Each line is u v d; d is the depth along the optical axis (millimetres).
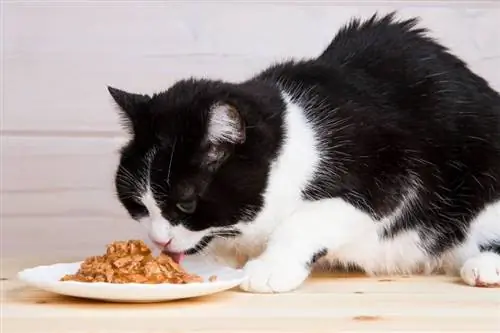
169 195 1584
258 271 1613
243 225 1685
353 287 1674
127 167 1641
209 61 2426
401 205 1809
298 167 1700
